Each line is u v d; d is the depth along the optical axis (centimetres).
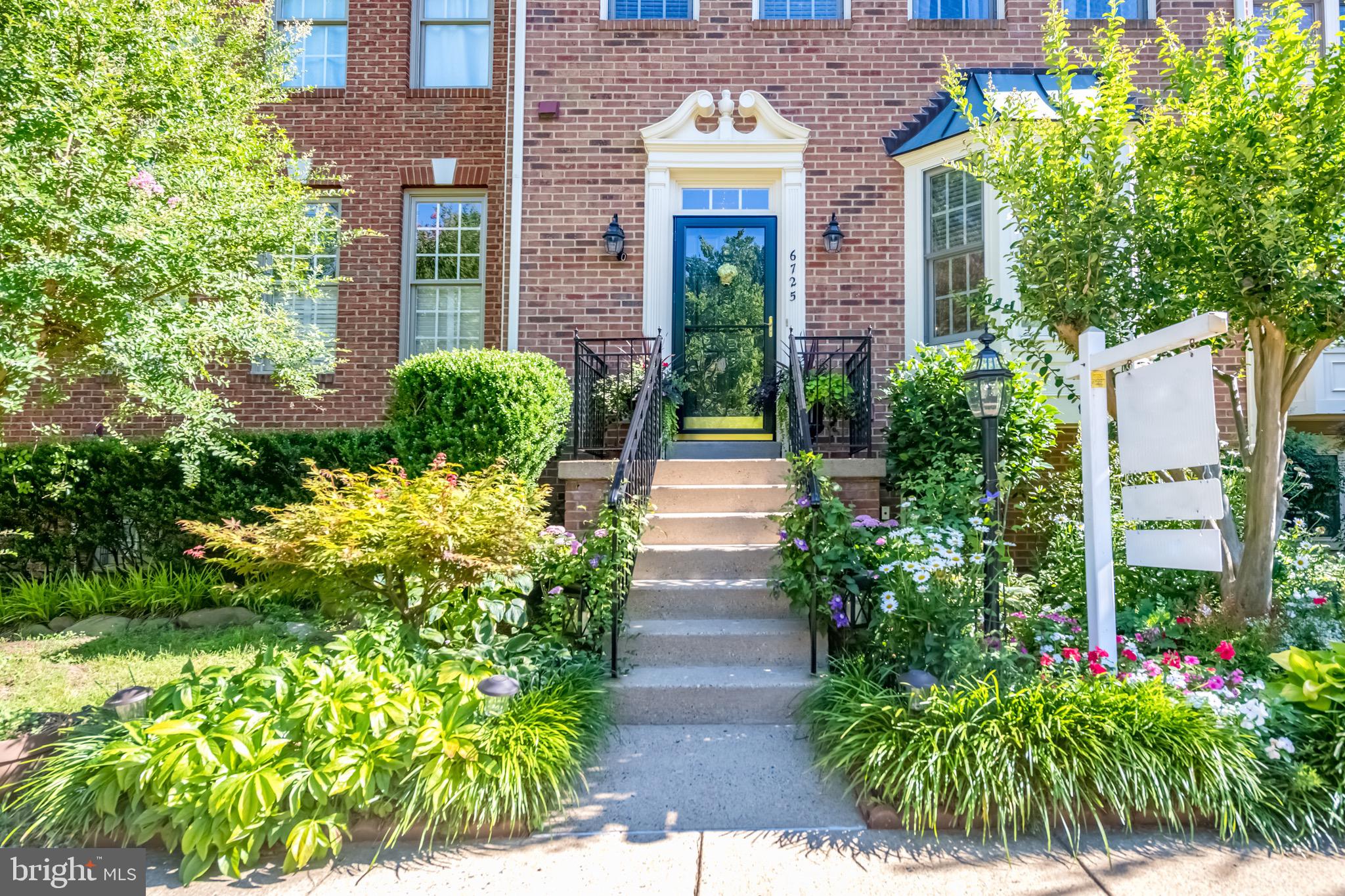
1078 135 411
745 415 713
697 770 318
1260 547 391
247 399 733
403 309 772
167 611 525
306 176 689
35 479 565
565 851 260
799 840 265
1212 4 704
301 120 775
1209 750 267
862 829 271
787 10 736
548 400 576
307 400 736
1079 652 338
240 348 490
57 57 443
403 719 273
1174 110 423
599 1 711
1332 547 586
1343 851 254
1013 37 704
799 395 512
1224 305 379
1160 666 328
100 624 495
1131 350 337
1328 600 415
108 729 282
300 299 754
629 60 708
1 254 397
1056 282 409
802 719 354
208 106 535
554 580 442
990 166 443
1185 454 309
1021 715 281
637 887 240
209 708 279
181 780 246
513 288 693
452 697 295
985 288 488
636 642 407
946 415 521
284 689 288
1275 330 382
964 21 702
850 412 612
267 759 258
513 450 541
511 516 388
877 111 701
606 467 537
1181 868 246
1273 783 271
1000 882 240
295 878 244
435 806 257
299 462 564
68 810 256
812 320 689
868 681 324
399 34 783
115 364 429
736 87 707
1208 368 298
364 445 566
